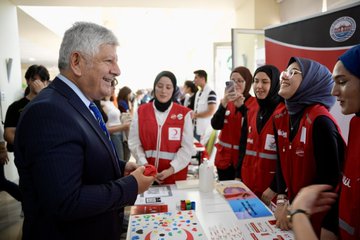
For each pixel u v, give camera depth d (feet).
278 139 4.60
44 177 2.22
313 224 3.59
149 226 3.29
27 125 2.33
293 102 4.08
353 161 3.00
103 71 2.74
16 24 12.35
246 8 12.74
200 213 3.76
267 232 3.25
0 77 10.84
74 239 2.69
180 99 16.48
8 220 8.59
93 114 2.98
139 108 6.25
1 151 7.64
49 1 12.14
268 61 8.29
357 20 5.86
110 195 2.54
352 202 2.97
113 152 3.05
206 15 22.98
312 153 3.78
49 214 2.34
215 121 7.32
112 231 3.05
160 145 5.78
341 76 2.85
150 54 40.55
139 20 26.84
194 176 7.63
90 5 13.02
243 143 6.35
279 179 4.56
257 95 5.53
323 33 6.57
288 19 11.57
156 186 4.90
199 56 34.81
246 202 4.06
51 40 19.47
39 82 7.06
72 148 2.37
